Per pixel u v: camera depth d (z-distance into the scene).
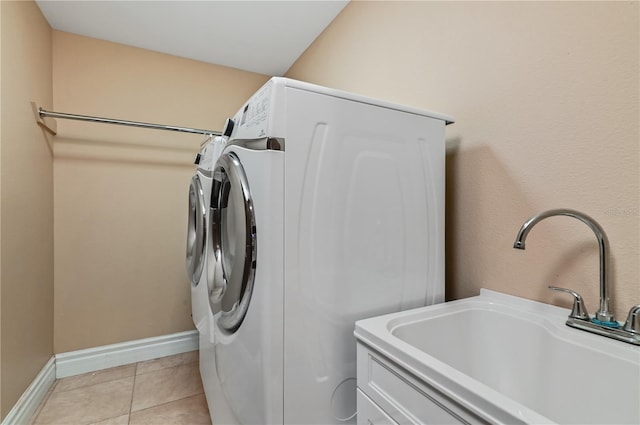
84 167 2.15
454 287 1.25
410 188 1.07
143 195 2.32
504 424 0.47
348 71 1.90
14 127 1.49
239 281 0.89
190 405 1.72
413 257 1.08
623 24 0.79
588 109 0.85
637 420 0.65
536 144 0.97
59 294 2.06
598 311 0.78
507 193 1.06
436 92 1.33
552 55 0.93
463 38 1.21
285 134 0.83
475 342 1.00
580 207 0.87
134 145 2.30
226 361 1.07
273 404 0.81
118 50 2.27
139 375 2.05
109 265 2.21
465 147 1.20
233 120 1.14
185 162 2.46
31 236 1.69
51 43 2.05
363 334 0.80
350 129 0.94
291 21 2.06
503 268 1.07
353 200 0.95
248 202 0.87
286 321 0.83
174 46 2.34
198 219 1.68
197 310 1.70
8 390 1.41
